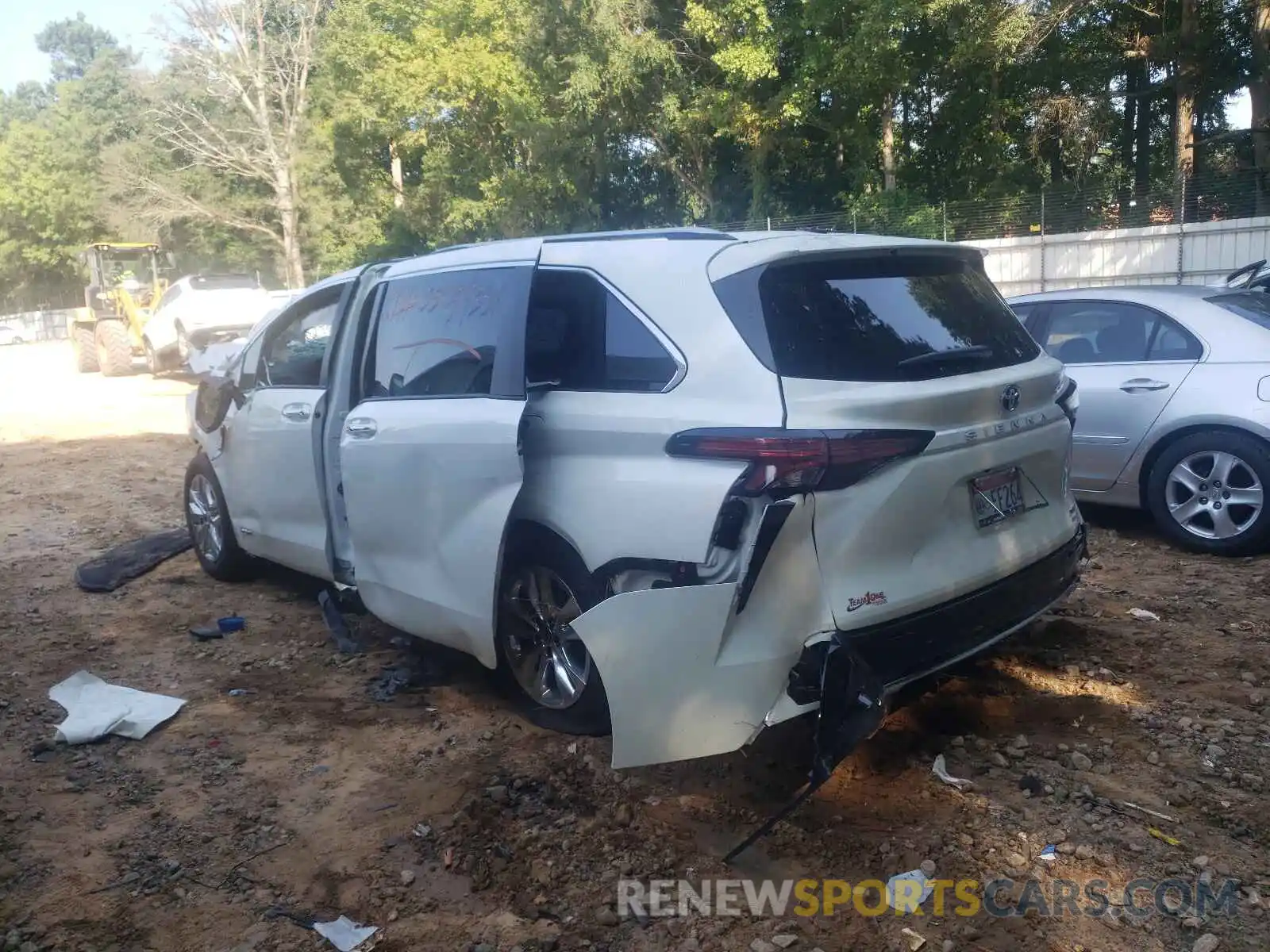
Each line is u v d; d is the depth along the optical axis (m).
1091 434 6.59
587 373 3.79
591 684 3.93
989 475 3.71
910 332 3.59
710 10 24.09
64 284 58.50
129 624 5.75
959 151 27.53
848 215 23.19
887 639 3.32
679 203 29.53
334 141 36.44
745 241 3.66
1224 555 6.09
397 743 4.21
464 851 3.40
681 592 3.18
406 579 4.46
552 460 3.84
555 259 4.07
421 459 4.24
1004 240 20.48
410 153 35.59
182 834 3.57
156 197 40.31
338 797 3.79
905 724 4.11
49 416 15.19
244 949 2.97
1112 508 7.36
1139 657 4.69
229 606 6.01
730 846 3.38
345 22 32.94
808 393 3.25
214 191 40.81
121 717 4.38
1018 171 25.94
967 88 25.91
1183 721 4.05
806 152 26.95
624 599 3.20
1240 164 26.62
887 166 25.52
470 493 4.01
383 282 4.89
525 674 4.25
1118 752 3.85
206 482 6.35
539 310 4.03
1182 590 5.55
